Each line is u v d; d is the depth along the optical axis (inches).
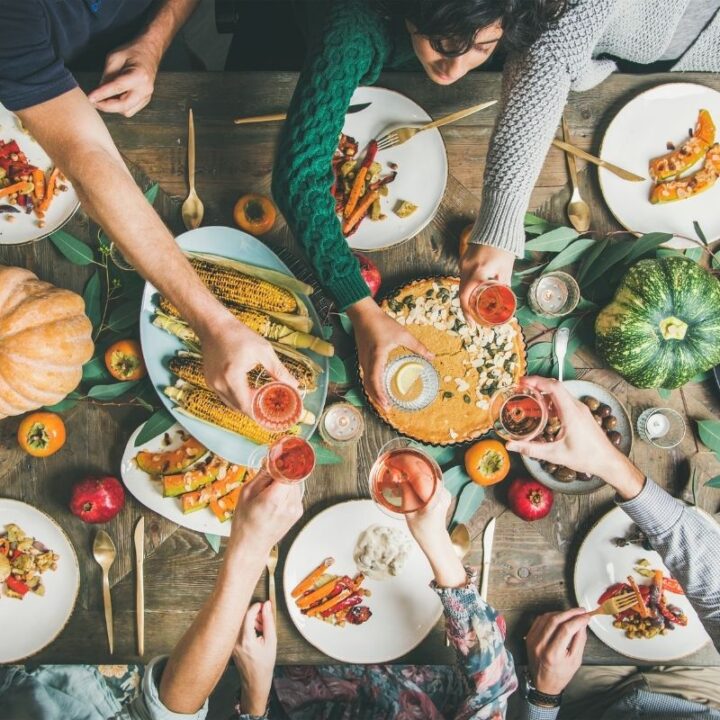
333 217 54.2
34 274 60.2
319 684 69.1
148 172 62.2
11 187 59.8
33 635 60.2
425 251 63.2
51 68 47.1
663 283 58.4
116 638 60.7
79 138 47.2
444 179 62.1
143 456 60.3
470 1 43.2
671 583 62.0
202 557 61.1
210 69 92.4
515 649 62.8
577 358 63.5
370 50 55.2
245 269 59.7
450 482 61.3
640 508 56.4
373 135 62.2
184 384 58.6
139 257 47.9
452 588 56.9
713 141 62.6
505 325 61.4
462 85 63.1
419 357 61.1
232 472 60.1
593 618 62.0
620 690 73.5
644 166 63.4
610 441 60.2
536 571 62.6
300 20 74.7
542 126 54.6
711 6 58.5
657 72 65.6
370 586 61.3
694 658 62.2
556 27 52.5
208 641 49.4
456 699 69.4
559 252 62.0
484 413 61.1
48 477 60.9
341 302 55.2
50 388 56.9
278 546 61.4
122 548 61.0
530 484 60.2
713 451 62.4
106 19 58.8
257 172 62.7
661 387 61.3
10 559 60.2
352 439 60.8
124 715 71.8
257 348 47.6
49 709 70.5
